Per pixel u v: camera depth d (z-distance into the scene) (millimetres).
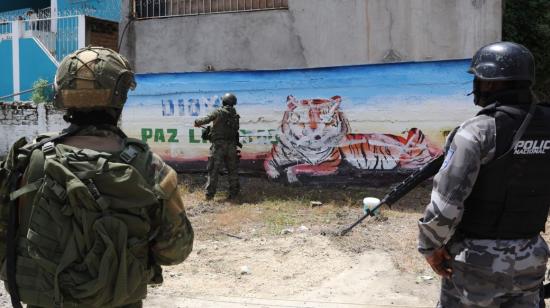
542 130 2223
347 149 8570
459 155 2172
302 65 9555
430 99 8047
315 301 4426
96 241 1811
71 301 1823
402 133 8219
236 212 7355
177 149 9727
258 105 9086
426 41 8719
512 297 2258
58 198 1831
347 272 5094
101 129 2006
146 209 1908
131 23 10633
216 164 8094
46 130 11789
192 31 10227
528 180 2207
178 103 9656
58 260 1811
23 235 1906
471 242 2281
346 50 9234
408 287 4703
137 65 10656
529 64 2281
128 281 1867
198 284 4859
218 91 9367
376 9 8977
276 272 5145
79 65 1972
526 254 2244
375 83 8328
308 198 8016
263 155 9125
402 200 7762
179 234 1993
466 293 2285
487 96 2342
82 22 13906
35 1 21344
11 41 15117
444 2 8578
